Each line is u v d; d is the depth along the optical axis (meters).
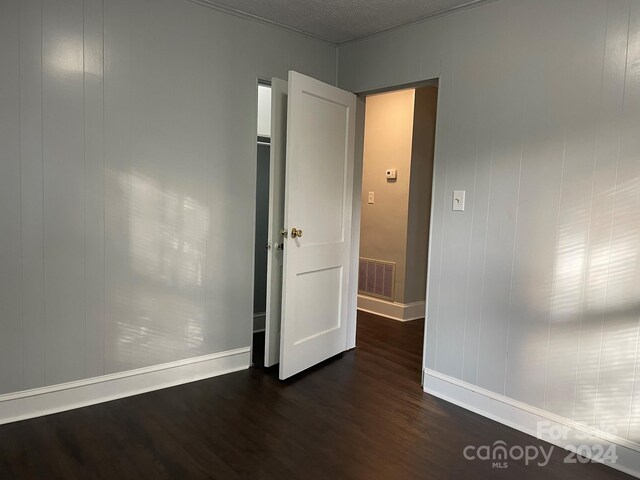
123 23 2.61
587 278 2.34
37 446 2.24
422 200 4.79
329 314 3.52
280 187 3.20
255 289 4.13
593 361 2.33
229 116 3.11
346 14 3.03
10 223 2.35
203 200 3.03
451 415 2.74
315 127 3.16
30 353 2.47
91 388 2.69
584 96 2.32
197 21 2.90
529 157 2.53
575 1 2.33
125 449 2.25
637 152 2.16
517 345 2.61
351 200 3.63
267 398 2.87
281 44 3.33
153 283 2.86
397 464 2.22
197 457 2.21
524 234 2.57
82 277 2.59
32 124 2.37
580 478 2.17
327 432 2.49
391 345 3.97
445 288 2.95
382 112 4.83
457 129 2.86
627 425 2.23
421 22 3.05
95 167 2.58
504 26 2.62
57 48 2.41
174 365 3.00
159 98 2.78
